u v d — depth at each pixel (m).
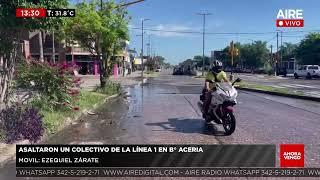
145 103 19.53
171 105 18.39
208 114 11.58
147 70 121.06
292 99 21.78
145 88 32.94
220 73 11.25
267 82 44.78
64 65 13.22
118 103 19.58
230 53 42.78
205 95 11.51
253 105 18.25
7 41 9.48
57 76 12.94
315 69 56.81
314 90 29.41
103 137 10.13
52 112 12.56
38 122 9.45
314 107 17.45
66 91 13.52
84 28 23.67
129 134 10.55
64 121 11.91
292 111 15.86
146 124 12.35
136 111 15.98
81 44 25.41
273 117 13.96
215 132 10.80
